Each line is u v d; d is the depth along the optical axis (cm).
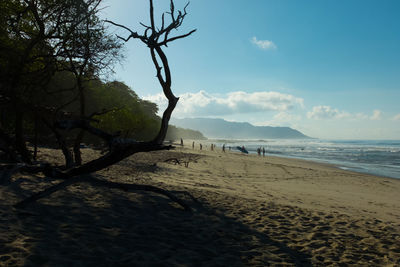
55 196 706
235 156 4609
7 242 412
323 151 8269
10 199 618
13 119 1316
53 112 1136
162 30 667
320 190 1580
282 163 3634
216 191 1157
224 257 455
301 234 621
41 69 1048
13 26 1003
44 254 390
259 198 1089
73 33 1038
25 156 1173
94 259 396
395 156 5919
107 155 679
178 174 1723
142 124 3812
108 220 584
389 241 613
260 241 552
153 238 511
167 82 684
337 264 471
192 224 625
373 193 1625
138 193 871
